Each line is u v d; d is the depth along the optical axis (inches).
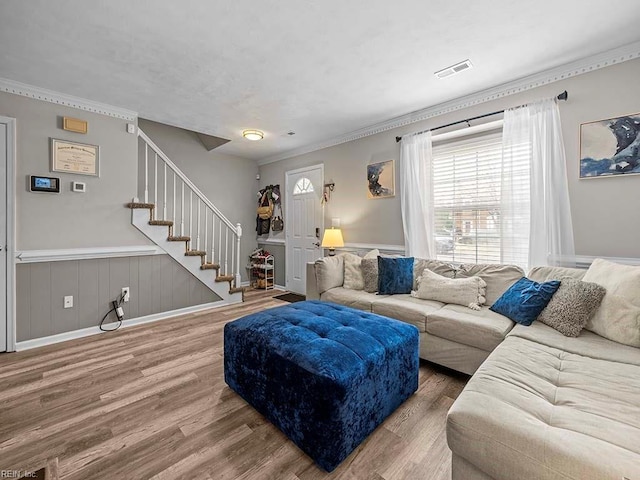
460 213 126.6
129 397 76.5
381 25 77.4
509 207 107.3
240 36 81.5
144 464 54.9
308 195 190.5
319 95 118.0
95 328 124.2
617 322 65.7
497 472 38.8
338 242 153.8
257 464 55.3
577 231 95.3
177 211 188.5
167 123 149.9
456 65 96.7
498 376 51.8
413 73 101.2
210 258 203.5
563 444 35.4
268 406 66.7
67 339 116.8
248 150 201.9
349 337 67.9
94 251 123.0
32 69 97.7
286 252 209.0
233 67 97.3
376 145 152.0
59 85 108.8
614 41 84.4
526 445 36.8
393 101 123.2
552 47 87.0
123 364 95.0
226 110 132.9
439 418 68.7
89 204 123.3
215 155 207.2
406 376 74.0
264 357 67.7
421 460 56.3
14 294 105.9
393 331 74.4
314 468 54.6
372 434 63.2
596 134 91.6
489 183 119.0
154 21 75.2
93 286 124.6
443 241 131.8
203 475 52.6
